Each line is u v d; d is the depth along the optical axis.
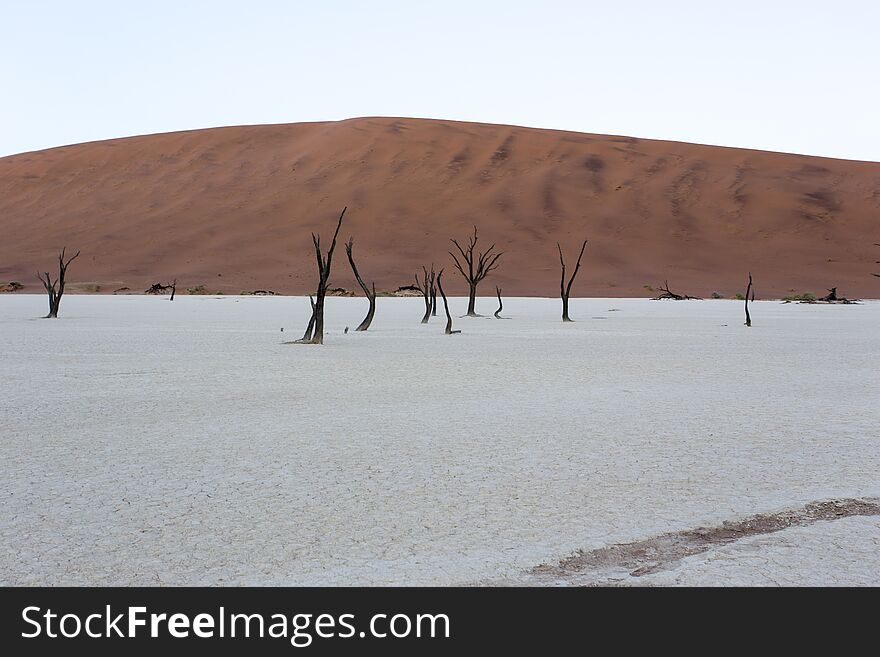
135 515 7.55
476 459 9.73
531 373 18.55
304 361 21.17
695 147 140.50
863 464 9.55
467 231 113.56
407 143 134.62
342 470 9.19
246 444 10.58
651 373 18.61
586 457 9.84
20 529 7.17
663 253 110.06
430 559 6.52
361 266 104.62
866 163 140.75
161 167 135.00
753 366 20.20
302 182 126.50
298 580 6.16
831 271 107.81
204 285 99.62
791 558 6.63
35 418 12.45
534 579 6.21
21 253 112.88
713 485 8.60
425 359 21.81
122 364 20.25
